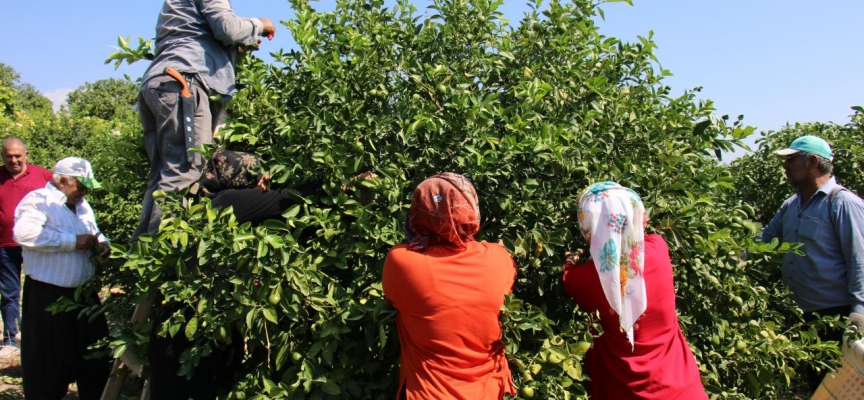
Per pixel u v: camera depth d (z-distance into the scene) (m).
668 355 2.48
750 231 3.19
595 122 2.98
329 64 2.96
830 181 3.70
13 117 15.98
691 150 3.13
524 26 3.33
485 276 2.18
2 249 5.46
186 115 2.95
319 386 2.41
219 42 3.17
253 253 2.39
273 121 2.94
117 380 3.40
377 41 3.11
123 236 5.97
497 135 2.80
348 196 2.76
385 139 2.86
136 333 2.83
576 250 2.81
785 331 3.37
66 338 3.68
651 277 2.43
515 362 2.38
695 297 3.09
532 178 2.80
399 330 2.30
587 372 2.66
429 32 3.25
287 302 2.41
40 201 3.67
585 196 2.45
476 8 3.31
